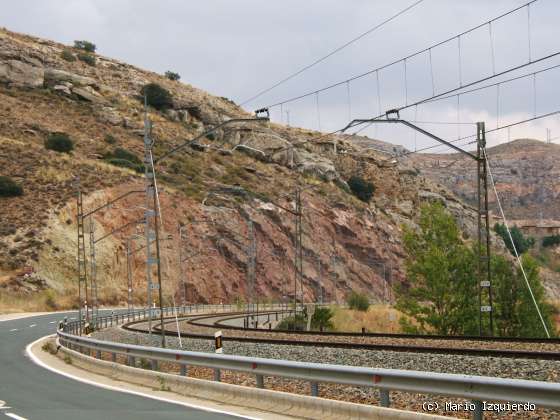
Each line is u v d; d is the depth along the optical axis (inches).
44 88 5674.2
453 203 6820.9
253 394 647.8
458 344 1182.9
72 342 1272.1
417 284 2388.0
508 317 2353.6
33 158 4234.7
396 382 529.3
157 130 5634.8
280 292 4323.3
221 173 5295.3
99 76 6432.1
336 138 6879.9
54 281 3501.5
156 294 3823.8
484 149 1632.6
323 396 725.9
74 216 3823.8
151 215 1397.6
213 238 4205.2
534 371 727.1
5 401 681.6
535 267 2389.3
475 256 2357.3
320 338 1444.4
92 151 4879.4
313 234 4800.7
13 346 1582.2
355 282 4859.7
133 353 920.9
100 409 624.1
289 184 5497.1
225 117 6535.4
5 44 5723.4
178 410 621.3
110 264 3782.0
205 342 1312.7
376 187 6284.5
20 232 3595.0
